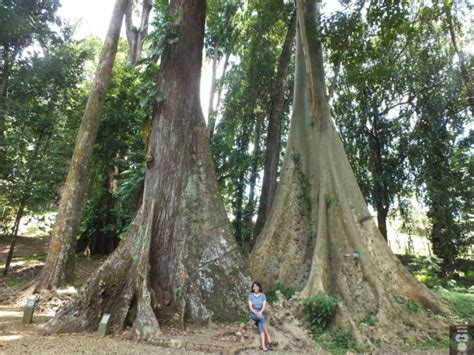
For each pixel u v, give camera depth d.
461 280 16.64
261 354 5.88
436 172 17.39
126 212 14.37
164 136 8.81
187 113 9.15
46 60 13.38
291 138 11.62
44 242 21.67
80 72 14.93
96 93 10.23
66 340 6.07
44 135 13.45
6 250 18.78
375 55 12.02
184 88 9.21
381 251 9.35
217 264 8.18
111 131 15.98
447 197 16.33
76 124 15.16
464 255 17.06
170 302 7.48
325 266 8.66
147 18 16.77
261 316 6.40
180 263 7.89
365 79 12.91
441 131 17.62
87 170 10.10
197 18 9.67
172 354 5.61
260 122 19.88
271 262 10.24
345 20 10.92
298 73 12.17
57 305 8.54
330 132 10.82
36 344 5.74
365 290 8.45
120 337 6.50
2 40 12.25
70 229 9.66
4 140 11.70
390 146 19.33
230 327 7.19
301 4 10.55
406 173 18.64
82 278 12.27
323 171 10.25
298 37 12.28
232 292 7.96
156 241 8.02
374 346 6.57
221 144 18.02
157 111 9.12
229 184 19.92
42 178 12.70
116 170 17.41
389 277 9.00
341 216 9.62
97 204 18.53
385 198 18.83
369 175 19.45
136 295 7.14
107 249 18.78
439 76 17.78
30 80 13.02
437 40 17.78
